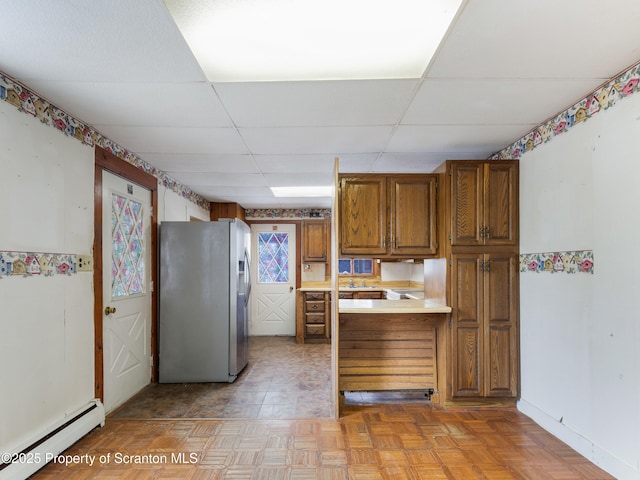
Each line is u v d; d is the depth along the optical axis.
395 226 2.97
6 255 1.84
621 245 1.92
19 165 1.93
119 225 2.99
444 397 2.89
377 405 2.96
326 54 1.75
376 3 1.41
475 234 2.87
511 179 2.87
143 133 2.66
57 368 2.19
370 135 2.74
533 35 1.54
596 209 2.08
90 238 2.54
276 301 6.04
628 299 1.88
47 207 2.13
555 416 2.43
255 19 1.51
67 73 1.83
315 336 5.36
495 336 2.85
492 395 2.84
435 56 1.70
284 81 1.93
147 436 2.41
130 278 3.17
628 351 1.88
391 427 2.55
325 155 3.24
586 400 2.16
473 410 2.84
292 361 4.34
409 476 1.97
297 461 2.11
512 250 2.87
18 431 1.90
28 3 1.31
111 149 2.82
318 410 2.86
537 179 2.63
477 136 2.78
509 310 2.86
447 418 2.69
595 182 2.09
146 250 3.45
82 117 2.37
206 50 1.71
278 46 1.69
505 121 2.50
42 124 2.10
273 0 1.40
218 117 2.38
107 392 2.79
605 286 2.02
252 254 6.05
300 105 2.21
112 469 2.03
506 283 2.86
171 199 4.02
